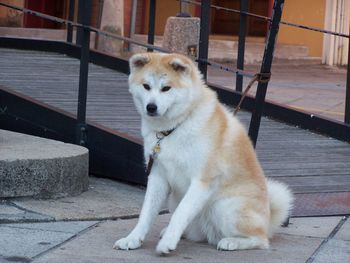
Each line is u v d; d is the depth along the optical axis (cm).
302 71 2070
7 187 723
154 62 598
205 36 878
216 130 607
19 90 1122
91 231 661
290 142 1037
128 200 778
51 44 1498
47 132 933
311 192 806
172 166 607
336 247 641
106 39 1791
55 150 785
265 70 707
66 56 1465
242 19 1212
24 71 1282
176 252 609
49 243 615
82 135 887
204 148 599
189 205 597
